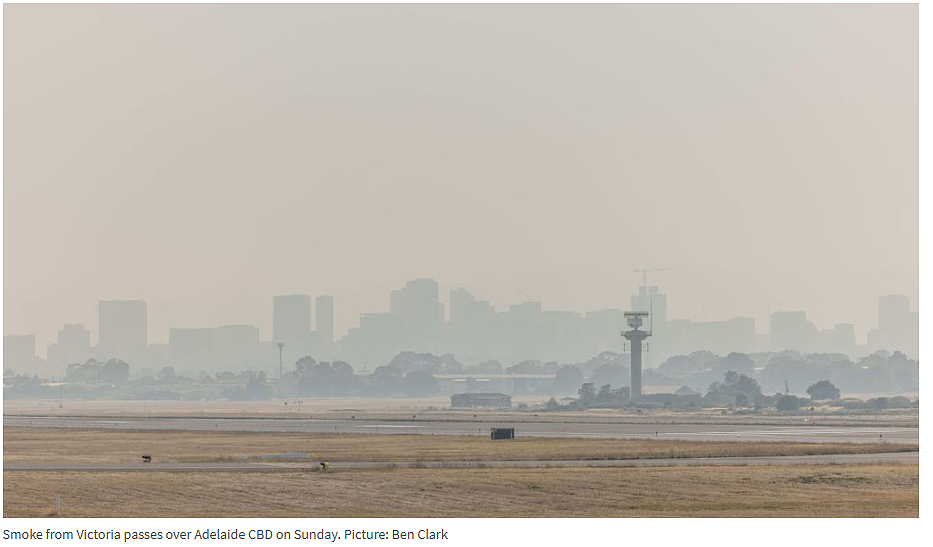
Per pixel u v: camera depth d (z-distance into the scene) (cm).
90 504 19600
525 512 18825
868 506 18925
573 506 19488
